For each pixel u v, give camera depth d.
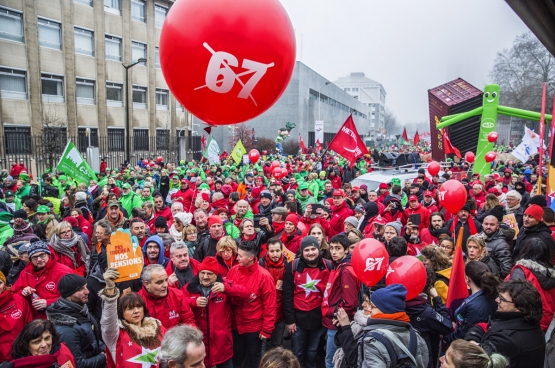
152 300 3.88
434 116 20.98
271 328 4.64
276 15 1.77
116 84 32.19
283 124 47.50
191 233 6.23
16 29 25.03
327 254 5.59
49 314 3.54
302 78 47.78
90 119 29.92
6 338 3.94
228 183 12.57
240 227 6.19
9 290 4.20
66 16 27.73
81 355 3.50
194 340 2.65
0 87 24.20
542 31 3.24
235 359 4.82
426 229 6.88
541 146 7.92
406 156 20.56
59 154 24.28
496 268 4.93
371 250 3.36
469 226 6.53
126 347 3.33
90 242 7.53
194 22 1.70
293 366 2.44
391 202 8.41
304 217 7.93
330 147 13.09
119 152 32.22
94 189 12.16
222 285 4.24
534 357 2.96
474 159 15.78
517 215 7.74
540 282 3.92
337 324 3.42
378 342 2.70
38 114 25.98
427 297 3.86
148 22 34.66
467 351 2.39
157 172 17.97
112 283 3.34
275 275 5.19
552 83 37.97
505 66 40.03
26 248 5.23
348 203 9.63
